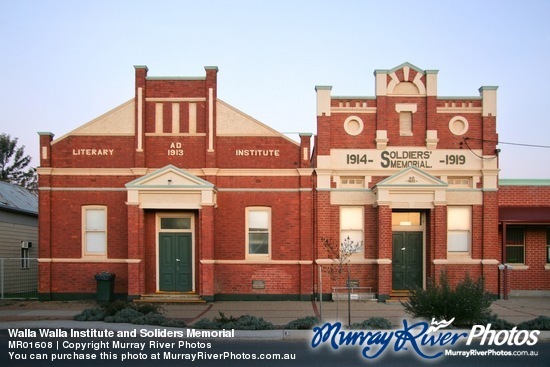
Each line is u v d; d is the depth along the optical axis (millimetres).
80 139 23719
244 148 23688
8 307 21375
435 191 22750
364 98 23719
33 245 32594
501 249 24797
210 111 23578
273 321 18062
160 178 22547
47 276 23344
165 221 23531
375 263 23062
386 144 23562
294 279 23328
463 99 23797
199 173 23500
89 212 23672
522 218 24094
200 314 19625
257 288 23266
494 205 23500
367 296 22875
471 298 16047
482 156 23594
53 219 23578
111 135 23703
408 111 23766
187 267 23375
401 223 23797
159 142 23703
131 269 22297
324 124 23531
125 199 23500
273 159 23672
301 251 23219
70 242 23500
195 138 23672
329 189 23375
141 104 23656
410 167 22797
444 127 23750
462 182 23766
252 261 23312
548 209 25062
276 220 23469
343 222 23531
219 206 23484
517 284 24875
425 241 23422
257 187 23562
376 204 23016
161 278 23344
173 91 23828
